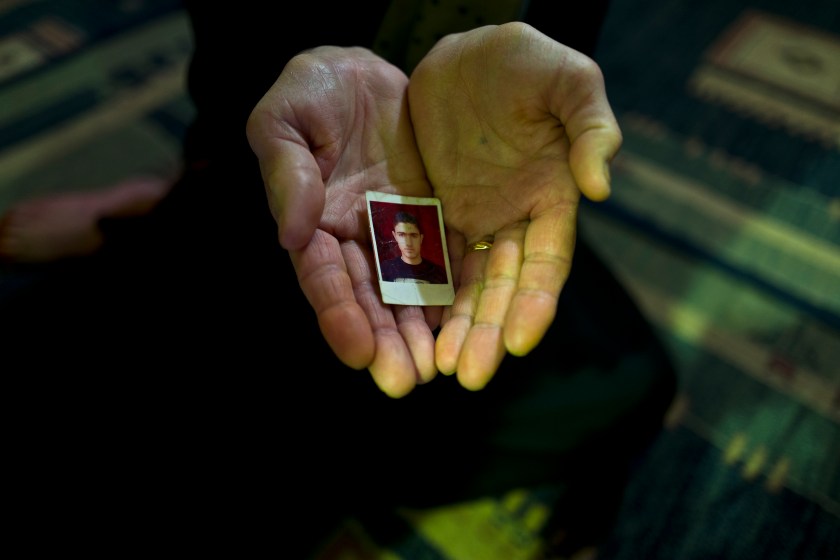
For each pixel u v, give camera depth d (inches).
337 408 21.2
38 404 21.2
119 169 31.8
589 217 31.1
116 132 33.2
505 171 19.6
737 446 25.3
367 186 20.1
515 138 19.5
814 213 31.4
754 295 28.5
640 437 22.7
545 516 24.0
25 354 21.9
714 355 27.1
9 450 20.8
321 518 23.3
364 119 20.1
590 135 18.1
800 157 33.7
